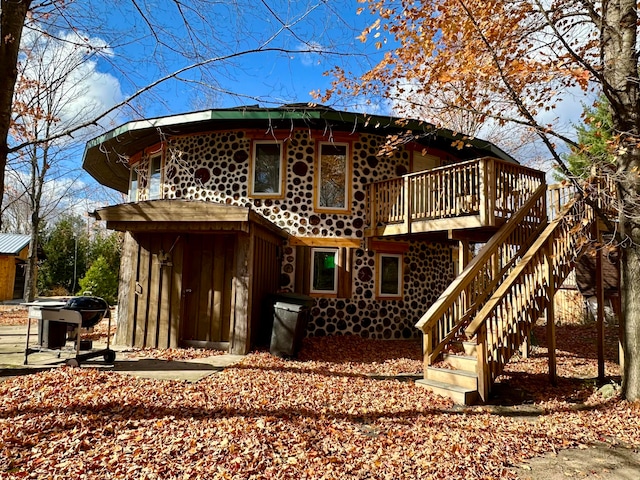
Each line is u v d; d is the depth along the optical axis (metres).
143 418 4.68
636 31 6.33
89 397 5.18
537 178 9.84
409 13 6.45
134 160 13.55
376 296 11.38
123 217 8.42
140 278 9.12
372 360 8.91
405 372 7.94
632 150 6.12
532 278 7.33
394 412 5.58
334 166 11.50
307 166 11.31
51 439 4.05
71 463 3.63
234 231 8.66
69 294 25.59
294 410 5.30
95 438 4.12
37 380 5.78
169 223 8.44
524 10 6.53
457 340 7.65
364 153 11.58
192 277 9.23
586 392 6.83
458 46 7.09
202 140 11.55
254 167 11.26
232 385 6.17
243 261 8.75
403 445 4.52
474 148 11.88
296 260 11.05
